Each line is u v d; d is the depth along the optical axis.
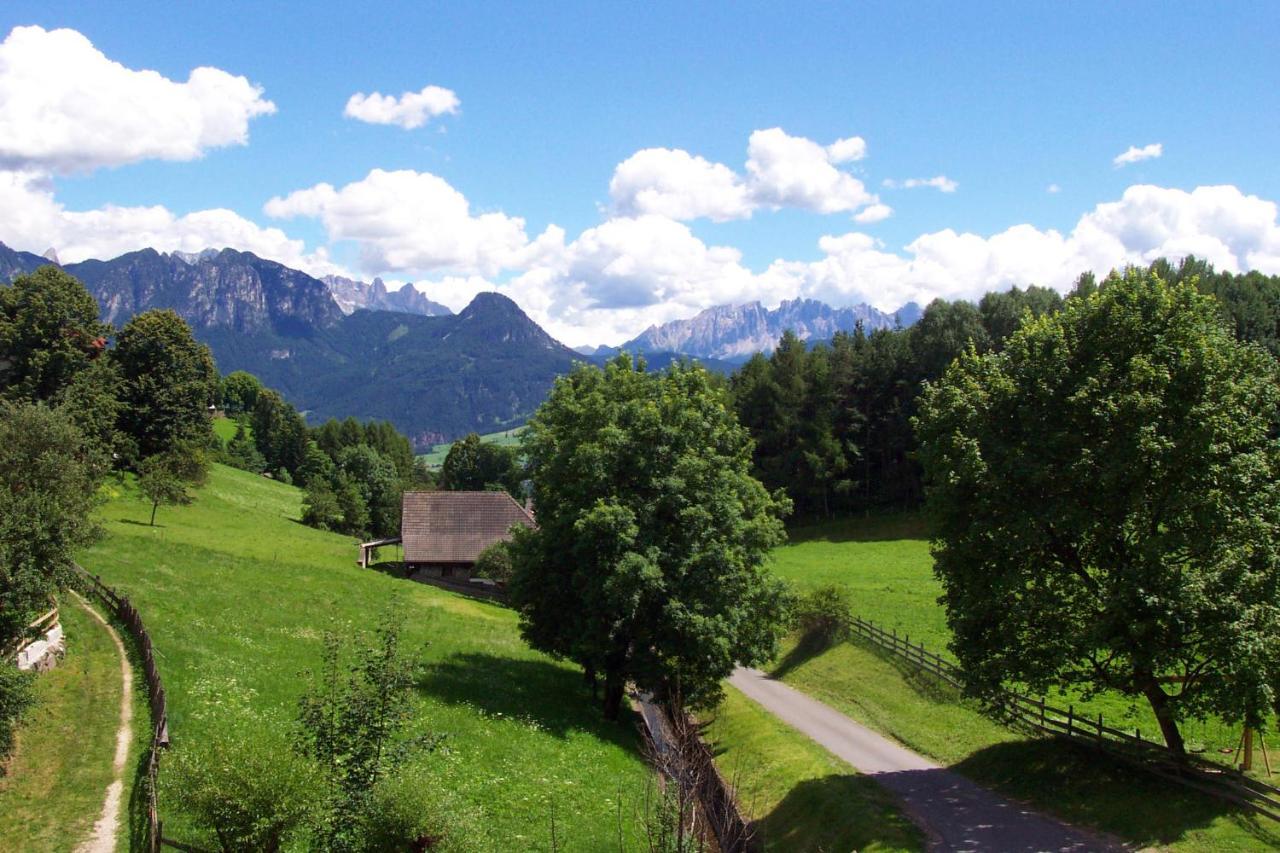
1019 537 27.75
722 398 46.50
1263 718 25.05
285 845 19.14
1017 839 25.42
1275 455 27.12
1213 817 24.02
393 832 18.09
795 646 60.59
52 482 30.67
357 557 79.88
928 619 58.00
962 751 35.84
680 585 37.94
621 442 39.56
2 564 26.36
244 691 29.83
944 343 104.50
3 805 21.47
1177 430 25.95
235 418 191.12
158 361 89.81
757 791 34.94
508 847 23.75
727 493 40.09
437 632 48.88
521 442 47.44
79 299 80.19
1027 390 29.56
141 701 27.64
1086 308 29.70
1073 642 26.66
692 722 46.03
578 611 40.06
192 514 81.88
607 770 32.69
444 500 86.56
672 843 18.28
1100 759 29.88
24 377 76.25
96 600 38.56
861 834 27.14
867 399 109.50
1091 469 26.95
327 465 151.00
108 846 19.92
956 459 29.77
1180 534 25.67
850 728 42.66
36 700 23.72
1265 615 24.52
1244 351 27.70
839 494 108.31
